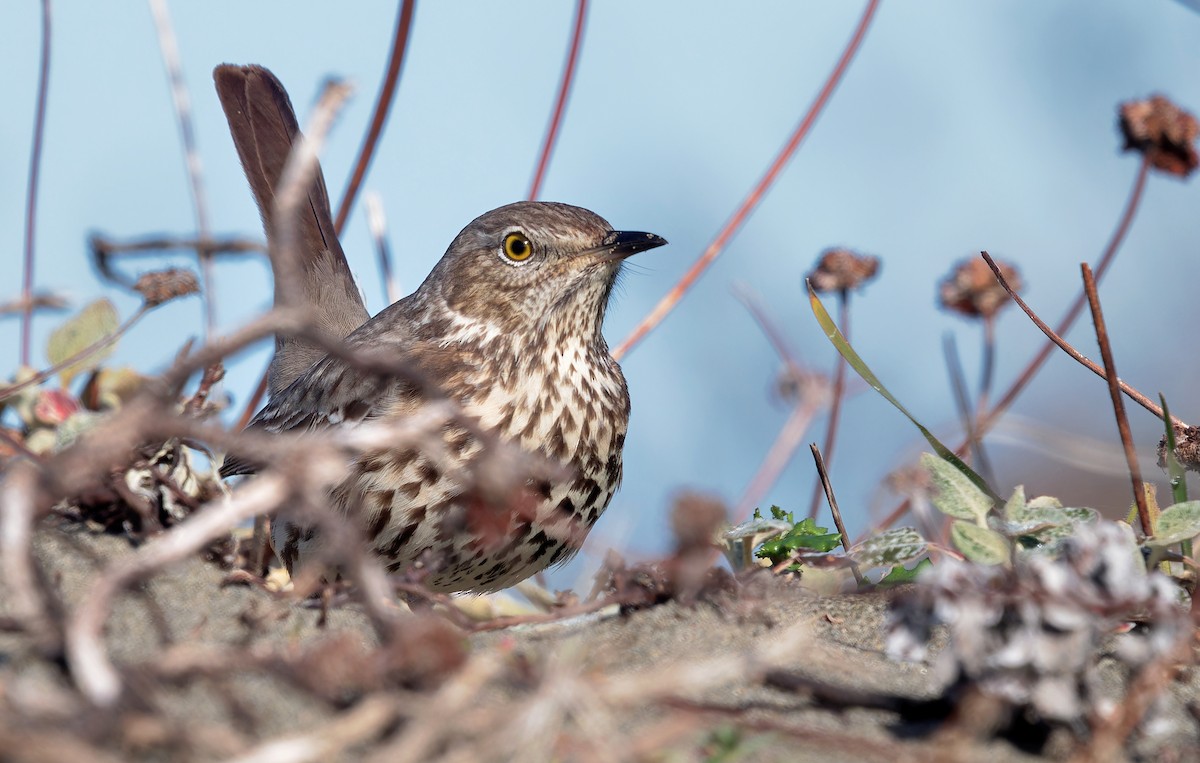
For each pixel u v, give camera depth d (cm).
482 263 1076
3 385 1033
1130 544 760
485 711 510
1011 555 740
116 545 748
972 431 1041
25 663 537
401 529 928
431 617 575
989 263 965
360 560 537
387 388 1048
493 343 1057
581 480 1023
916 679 666
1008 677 559
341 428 1057
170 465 845
